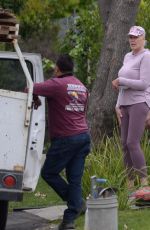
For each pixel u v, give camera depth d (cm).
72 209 1070
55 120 1055
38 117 1175
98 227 974
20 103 930
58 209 1241
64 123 1052
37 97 1039
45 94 1037
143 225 1063
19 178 931
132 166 1239
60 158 1061
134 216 1114
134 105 1229
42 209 1251
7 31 974
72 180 1070
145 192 1166
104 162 1251
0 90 924
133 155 1227
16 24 980
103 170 1209
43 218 1187
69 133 1052
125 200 1160
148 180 1239
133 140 1230
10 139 930
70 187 1070
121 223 1075
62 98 1045
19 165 932
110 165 1239
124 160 1252
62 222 1073
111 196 988
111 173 1227
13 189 930
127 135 1249
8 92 926
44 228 1114
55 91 1039
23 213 1234
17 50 983
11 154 930
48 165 1070
